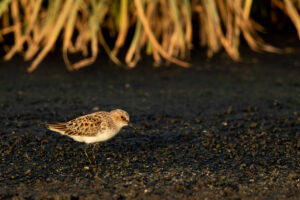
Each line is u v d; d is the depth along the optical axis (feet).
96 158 31.50
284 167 30.17
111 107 42.27
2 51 59.98
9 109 41.06
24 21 58.75
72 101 43.83
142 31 57.52
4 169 29.22
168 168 29.99
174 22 53.62
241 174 29.17
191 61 57.98
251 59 59.21
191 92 47.11
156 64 56.65
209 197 25.98
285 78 51.98
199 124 38.34
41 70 53.62
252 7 68.44
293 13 56.08
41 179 28.07
